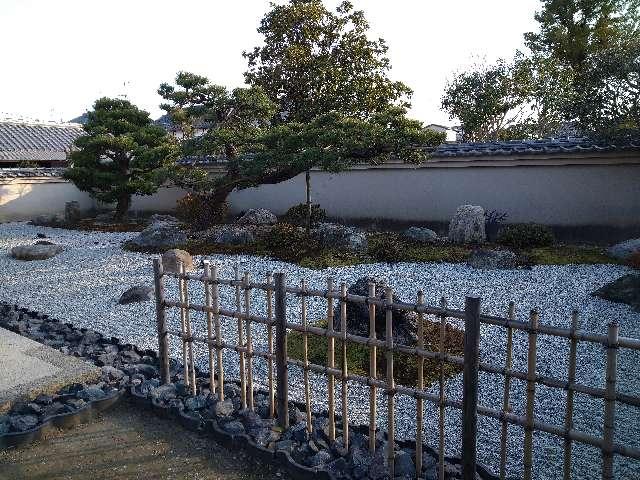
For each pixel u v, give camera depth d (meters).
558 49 24.12
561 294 7.37
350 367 4.88
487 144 12.90
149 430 4.01
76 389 4.48
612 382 2.53
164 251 10.81
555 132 17.70
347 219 14.55
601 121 10.84
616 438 3.69
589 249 10.39
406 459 3.28
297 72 13.41
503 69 17.78
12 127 23.44
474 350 2.85
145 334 6.19
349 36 13.52
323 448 3.53
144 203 18.30
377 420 4.00
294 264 9.41
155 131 15.59
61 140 23.62
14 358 5.03
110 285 8.53
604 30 22.62
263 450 3.52
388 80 13.73
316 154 9.53
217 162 15.98
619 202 11.12
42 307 7.48
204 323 6.48
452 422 3.95
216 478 3.40
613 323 2.49
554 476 3.26
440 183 13.03
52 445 3.82
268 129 10.96
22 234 14.52
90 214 18.98
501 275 8.40
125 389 4.48
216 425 3.85
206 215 12.53
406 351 3.16
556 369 4.92
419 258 9.55
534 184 11.90
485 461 3.43
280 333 3.69
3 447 3.75
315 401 4.33
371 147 9.80
